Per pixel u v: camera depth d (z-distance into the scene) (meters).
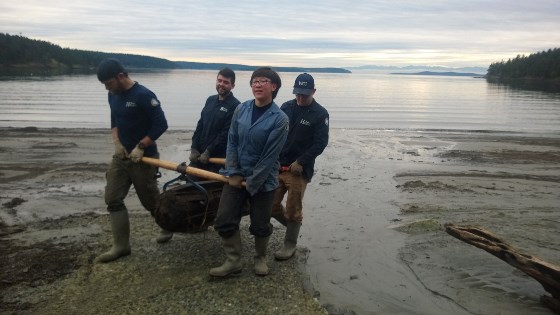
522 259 4.61
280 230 6.31
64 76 69.31
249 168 4.37
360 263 5.51
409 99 47.28
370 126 21.17
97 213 6.86
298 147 5.16
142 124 4.79
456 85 103.62
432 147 14.23
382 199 8.26
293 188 5.07
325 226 6.75
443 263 5.57
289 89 57.59
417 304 4.62
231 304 4.20
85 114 22.75
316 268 5.33
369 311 4.45
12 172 9.49
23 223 6.41
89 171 9.68
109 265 4.88
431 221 6.78
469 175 10.33
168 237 5.50
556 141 16.16
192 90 49.50
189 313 4.03
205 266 4.92
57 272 4.74
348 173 10.26
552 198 8.54
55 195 7.91
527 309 4.57
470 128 20.86
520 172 10.80
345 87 84.81
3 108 24.61
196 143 5.75
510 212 7.60
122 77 4.62
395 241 6.23
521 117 26.94
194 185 4.72
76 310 4.04
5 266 4.86
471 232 5.32
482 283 5.08
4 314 3.95
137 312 4.02
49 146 12.42
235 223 4.50
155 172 5.00
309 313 4.12
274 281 4.68
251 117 4.34
